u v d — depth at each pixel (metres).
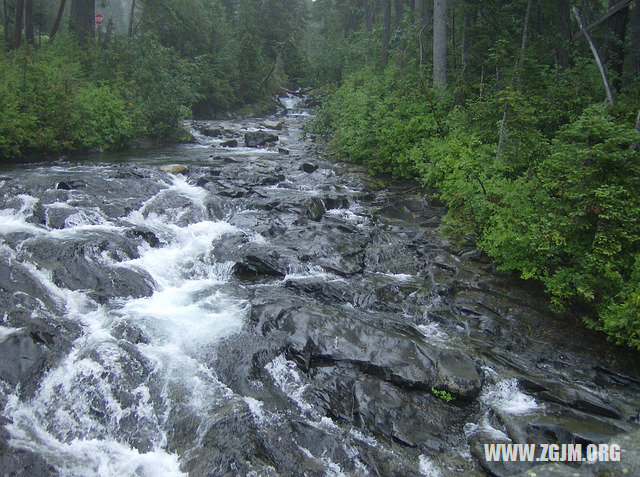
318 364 6.86
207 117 33.94
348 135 17.95
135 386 6.21
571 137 8.77
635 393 6.69
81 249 8.72
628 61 17.66
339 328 7.28
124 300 8.10
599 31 19.95
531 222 8.59
